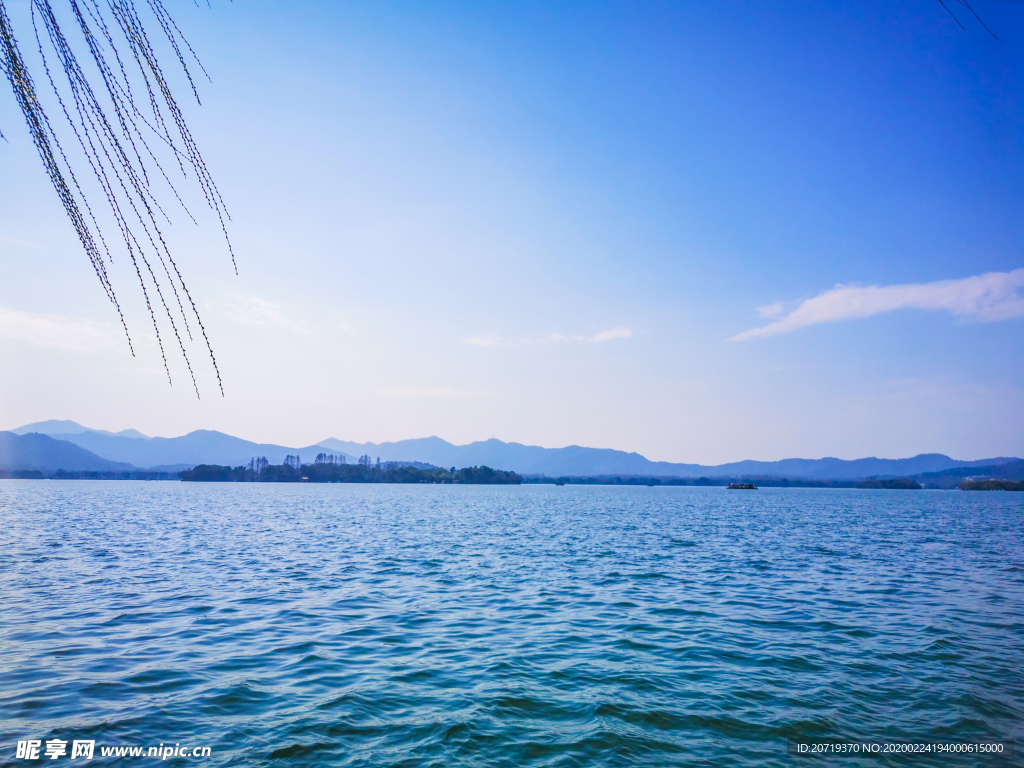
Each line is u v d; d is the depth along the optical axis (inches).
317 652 531.2
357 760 330.0
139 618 642.2
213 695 421.4
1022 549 1491.1
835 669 498.6
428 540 1609.3
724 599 798.5
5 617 633.0
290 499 4948.3
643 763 333.1
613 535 1828.2
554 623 656.4
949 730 379.2
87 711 386.9
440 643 569.6
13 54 84.6
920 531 2139.5
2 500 3651.6
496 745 352.2
